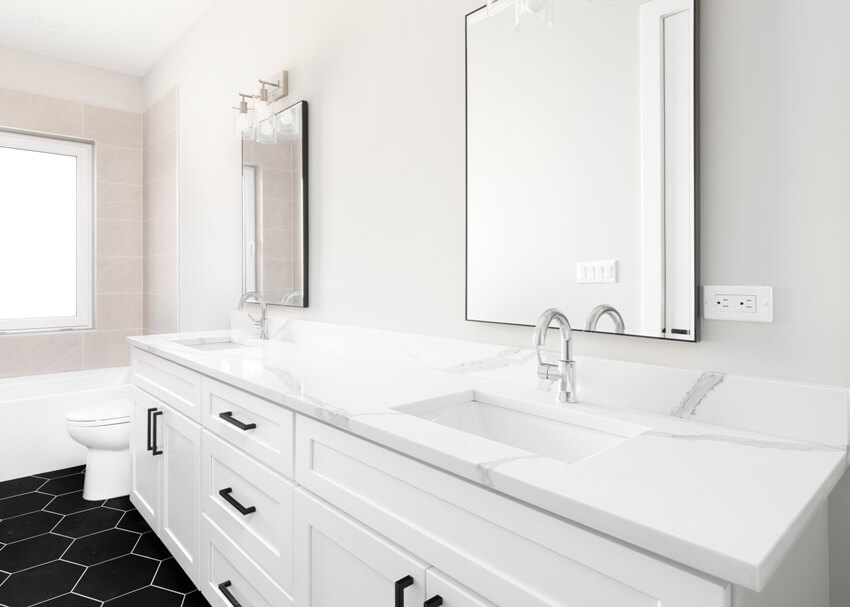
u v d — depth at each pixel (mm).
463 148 1573
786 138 963
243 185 2645
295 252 2289
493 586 767
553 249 1322
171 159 3316
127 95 3738
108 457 2635
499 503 760
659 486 706
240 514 1473
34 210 3502
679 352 1117
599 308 1169
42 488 2752
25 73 3365
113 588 1849
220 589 1521
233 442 1501
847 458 874
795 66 951
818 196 931
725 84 1034
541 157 1344
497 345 1458
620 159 1184
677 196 1089
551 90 1318
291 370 1580
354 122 1982
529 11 1110
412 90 1735
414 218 1741
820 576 891
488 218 1477
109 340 3646
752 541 555
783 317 976
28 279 3490
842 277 911
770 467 790
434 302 1681
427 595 871
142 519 2404
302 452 1201
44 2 2826
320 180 2168
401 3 1771
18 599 1775
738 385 1007
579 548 667
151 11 2945
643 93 1139
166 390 1990
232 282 2783
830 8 912
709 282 1064
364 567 1019
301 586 1205
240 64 2670
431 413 1212
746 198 1013
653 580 601
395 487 946
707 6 1057
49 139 3498
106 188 3631
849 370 908
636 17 1149
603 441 1069
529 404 1202
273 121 2410
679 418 1073
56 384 3244
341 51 2033
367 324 1945
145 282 3729
